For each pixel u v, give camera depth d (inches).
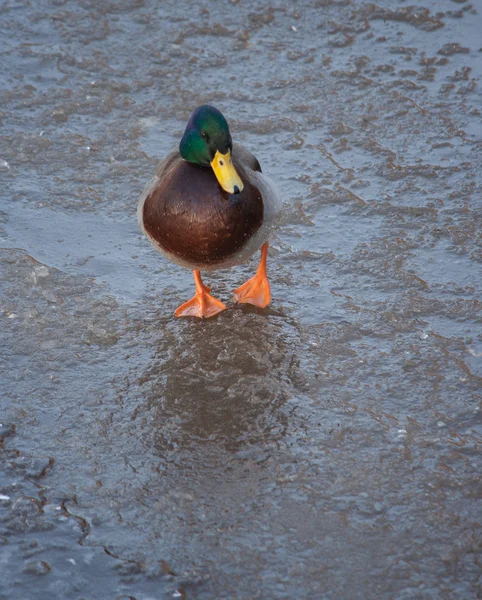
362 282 386.9
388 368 332.5
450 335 350.6
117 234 425.4
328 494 275.6
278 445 296.8
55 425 308.2
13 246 411.5
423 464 286.8
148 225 341.1
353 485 279.0
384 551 254.5
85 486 281.3
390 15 632.4
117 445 299.1
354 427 303.6
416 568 248.8
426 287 380.8
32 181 464.1
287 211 438.0
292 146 495.8
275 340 350.9
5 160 479.8
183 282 393.7
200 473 286.0
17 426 307.4
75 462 291.6
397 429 302.0
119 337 354.9
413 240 413.7
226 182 318.0
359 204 442.0
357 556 253.3
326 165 478.0
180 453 295.0
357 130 509.7
